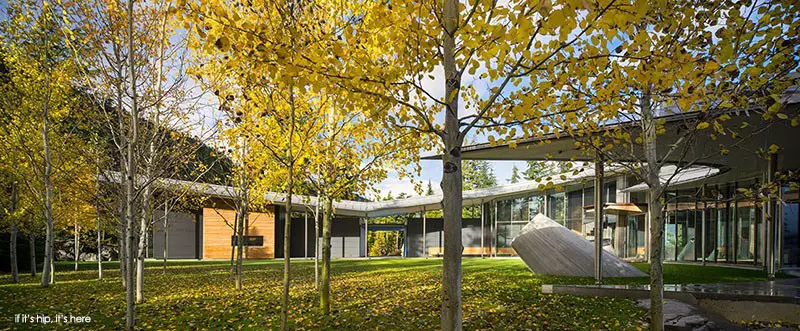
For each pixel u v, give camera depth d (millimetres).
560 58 4293
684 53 4246
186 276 16500
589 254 13695
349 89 3871
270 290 11625
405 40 3789
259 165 10273
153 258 31328
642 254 24109
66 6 6453
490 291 10242
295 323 7070
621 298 8797
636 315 7191
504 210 33562
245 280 14758
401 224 37812
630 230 25094
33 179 13148
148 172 9445
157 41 7770
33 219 15555
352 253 36219
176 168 9891
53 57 10742
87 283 14016
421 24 3680
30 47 10484
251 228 31703
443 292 3869
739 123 8977
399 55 3939
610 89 4637
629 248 24953
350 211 33938
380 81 3797
